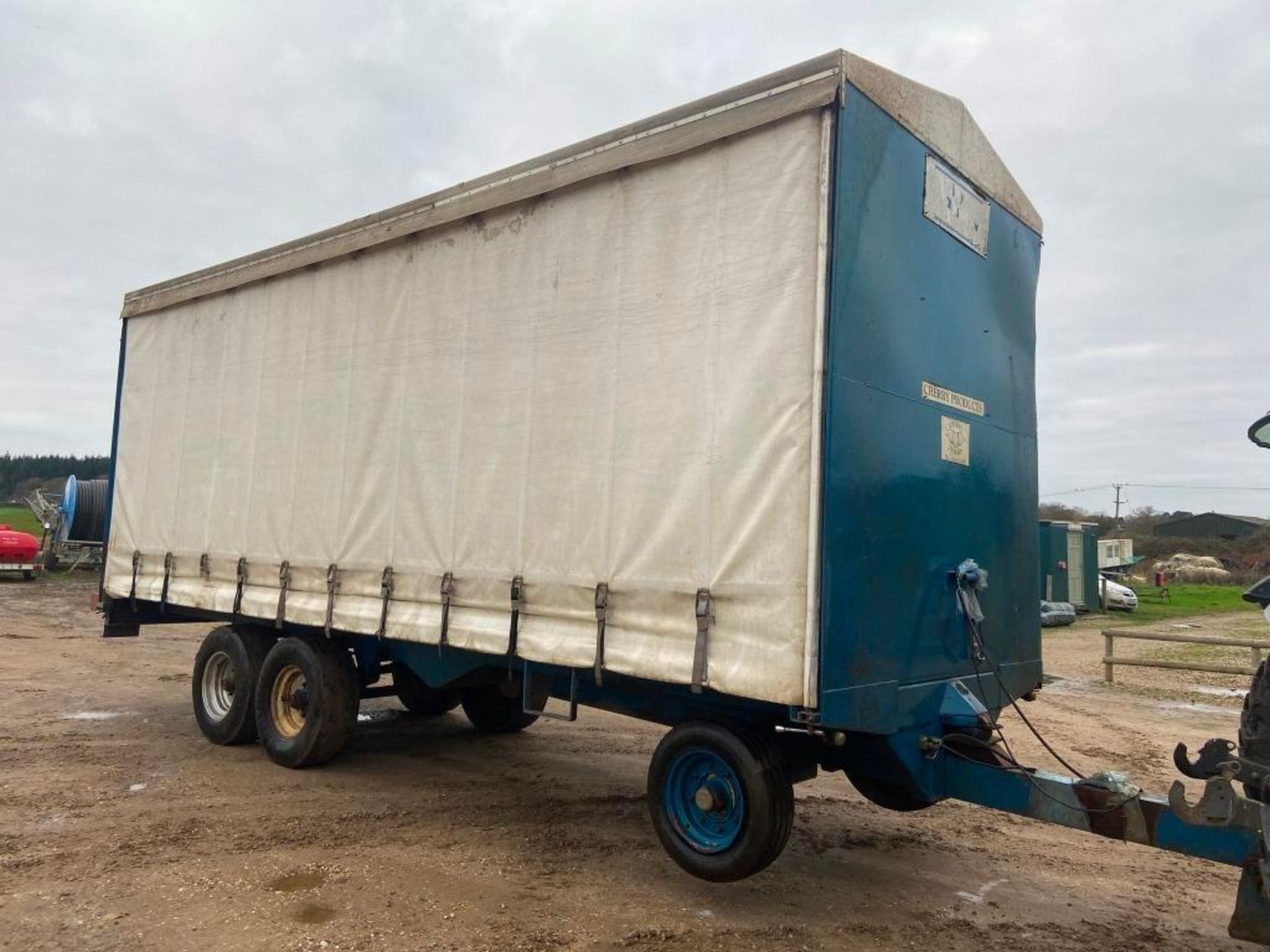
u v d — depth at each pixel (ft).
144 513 29.07
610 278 16.52
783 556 13.28
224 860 16.39
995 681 17.16
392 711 31.65
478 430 18.86
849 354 13.44
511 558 17.79
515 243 18.53
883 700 13.88
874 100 14.17
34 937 13.25
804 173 13.67
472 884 15.61
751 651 13.48
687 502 14.71
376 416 21.45
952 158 16.40
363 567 21.24
